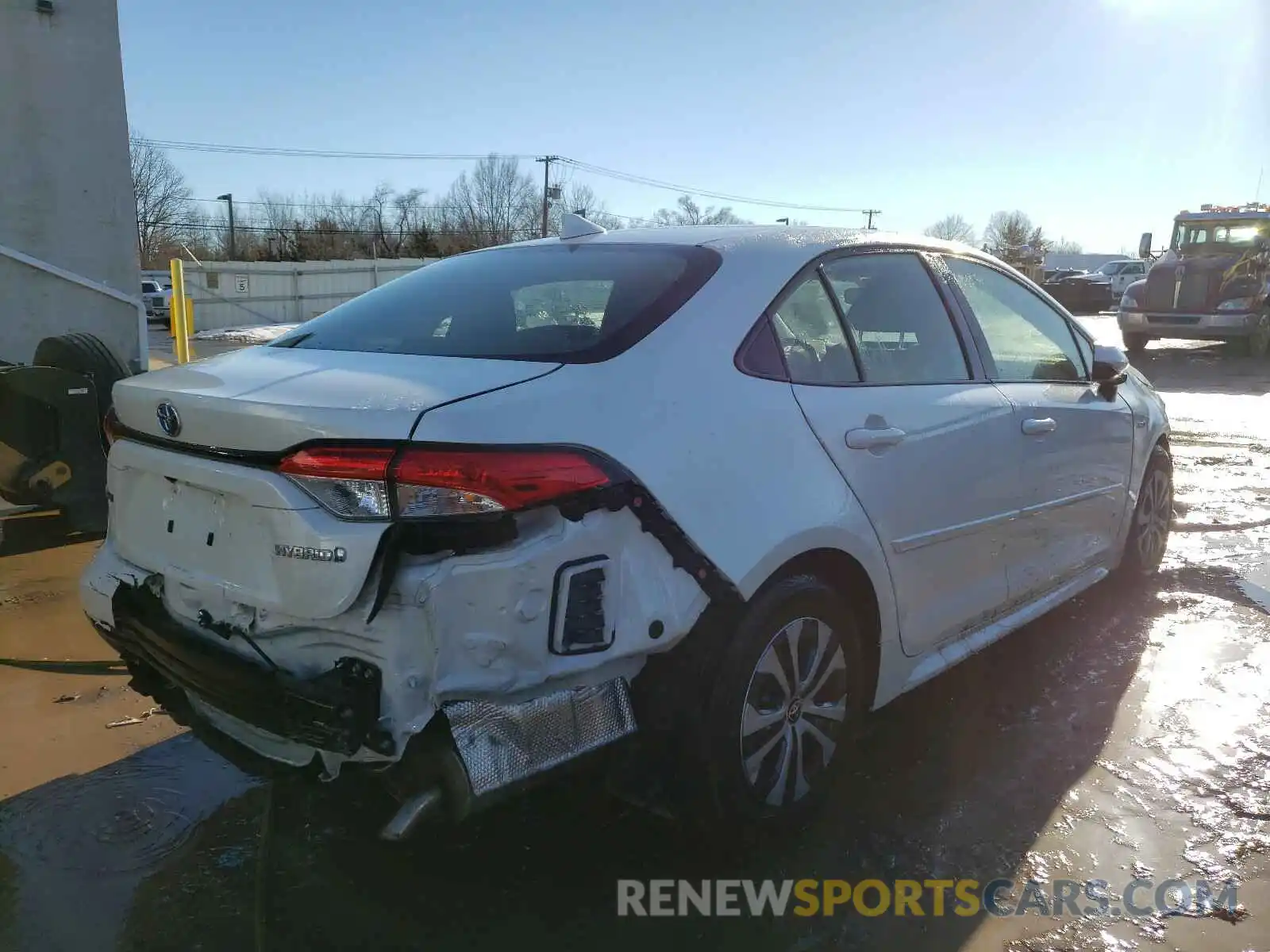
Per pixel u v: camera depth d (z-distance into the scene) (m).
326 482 2.14
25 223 7.58
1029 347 4.02
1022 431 3.63
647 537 2.36
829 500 2.76
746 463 2.57
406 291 3.29
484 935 2.49
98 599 2.79
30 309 7.17
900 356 3.30
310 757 2.32
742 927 2.53
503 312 2.88
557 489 2.18
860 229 3.47
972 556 3.44
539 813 3.00
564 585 2.21
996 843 2.87
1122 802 3.07
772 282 2.94
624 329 2.62
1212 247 16.58
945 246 3.75
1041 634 4.41
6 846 2.81
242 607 2.34
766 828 2.75
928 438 3.16
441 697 2.10
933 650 3.37
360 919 2.54
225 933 2.48
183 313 9.66
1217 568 5.29
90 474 5.62
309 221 57.75
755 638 2.57
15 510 6.35
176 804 3.04
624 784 2.55
